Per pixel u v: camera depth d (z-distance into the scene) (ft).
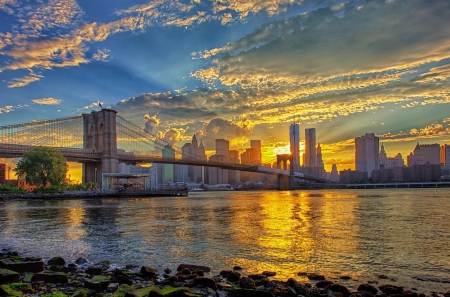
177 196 401.90
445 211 160.66
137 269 55.93
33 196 307.17
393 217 133.28
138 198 347.97
